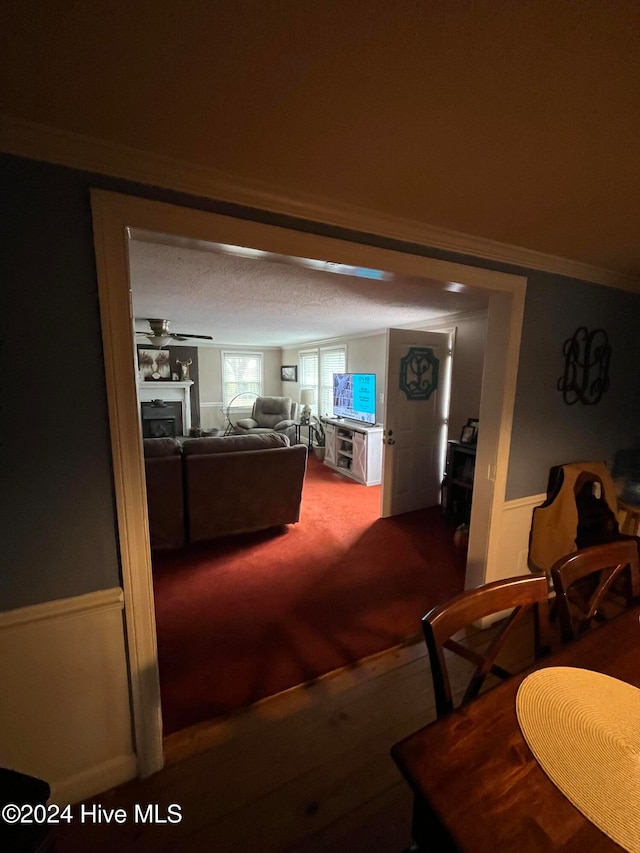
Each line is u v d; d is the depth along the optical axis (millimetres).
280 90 837
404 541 3316
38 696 1187
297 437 7191
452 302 3354
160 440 3082
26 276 1013
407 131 984
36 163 990
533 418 2195
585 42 707
